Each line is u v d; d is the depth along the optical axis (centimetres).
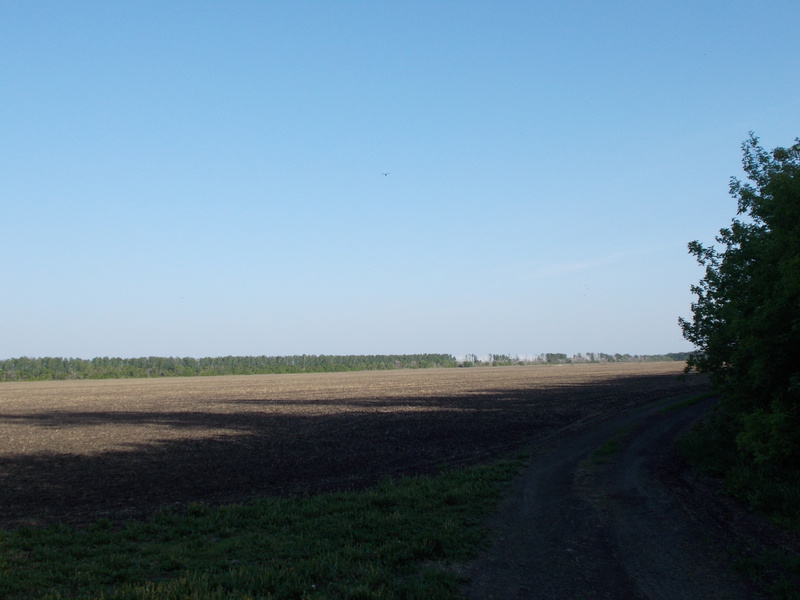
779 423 1214
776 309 1277
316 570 820
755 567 812
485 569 843
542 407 3694
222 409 4247
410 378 9688
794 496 1088
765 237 1534
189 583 756
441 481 1457
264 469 1784
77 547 966
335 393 5894
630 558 876
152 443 2442
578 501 1238
